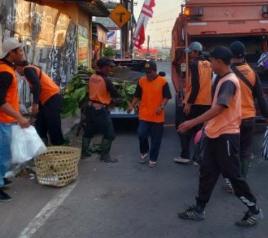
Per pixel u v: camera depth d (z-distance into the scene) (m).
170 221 5.81
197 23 11.48
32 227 5.61
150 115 8.41
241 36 11.55
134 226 5.65
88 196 6.78
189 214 5.83
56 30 14.05
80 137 11.13
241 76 6.75
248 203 5.57
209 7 11.43
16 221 5.80
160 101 8.38
